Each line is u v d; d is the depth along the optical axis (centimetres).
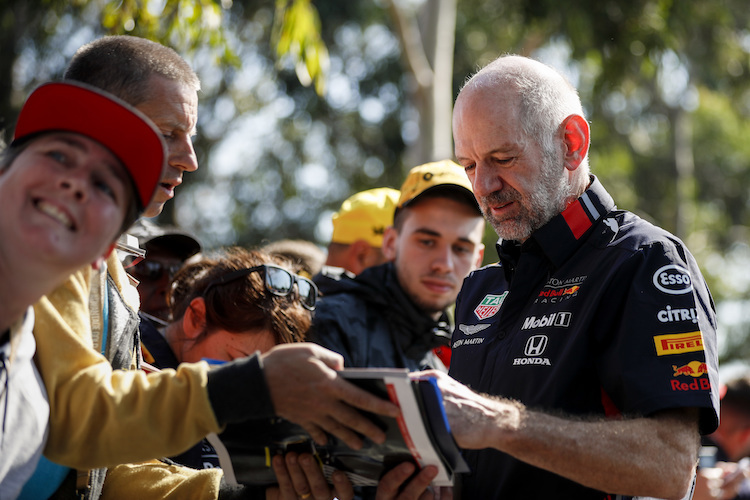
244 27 1115
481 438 206
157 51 249
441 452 201
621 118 1711
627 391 220
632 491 212
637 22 983
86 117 181
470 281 289
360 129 1549
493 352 255
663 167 1789
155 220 1370
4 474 183
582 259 246
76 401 190
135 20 502
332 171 1588
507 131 252
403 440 200
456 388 211
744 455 461
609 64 1012
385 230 411
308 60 560
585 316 233
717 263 2084
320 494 222
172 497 241
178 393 187
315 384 190
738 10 1339
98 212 178
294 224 1592
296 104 1465
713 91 1609
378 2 1391
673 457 212
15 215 173
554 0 1005
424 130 968
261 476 226
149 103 243
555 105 258
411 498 214
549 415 216
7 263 174
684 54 1316
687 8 1017
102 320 219
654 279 228
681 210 1712
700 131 2084
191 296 298
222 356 285
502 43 1345
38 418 187
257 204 1579
